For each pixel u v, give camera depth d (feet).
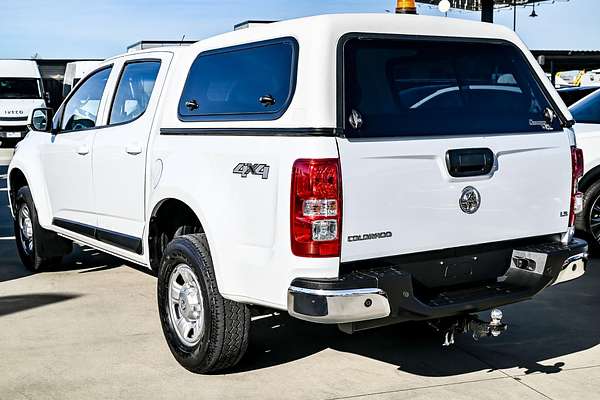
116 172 17.16
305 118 11.78
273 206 12.09
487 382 14.28
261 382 14.24
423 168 12.48
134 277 22.18
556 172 14.24
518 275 13.80
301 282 11.76
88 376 14.55
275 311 14.94
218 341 13.71
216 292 13.60
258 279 12.51
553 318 18.26
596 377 14.55
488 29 14.11
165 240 16.24
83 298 19.93
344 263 11.87
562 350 16.06
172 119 15.14
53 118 21.02
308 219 11.58
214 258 13.34
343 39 12.23
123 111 17.66
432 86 13.10
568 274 14.10
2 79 72.23
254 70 13.21
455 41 13.57
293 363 15.25
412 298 12.17
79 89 20.10
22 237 23.12
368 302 11.69
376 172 11.98
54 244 22.11
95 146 18.06
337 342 16.52
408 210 12.35
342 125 11.81
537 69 14.60
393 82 12.62
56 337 16.81
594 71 61.77
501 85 13.98
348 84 12.10
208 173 13.55
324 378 14.47
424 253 12.82
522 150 13.71
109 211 17.76
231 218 12.94
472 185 13.03
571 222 14.64
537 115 14.23
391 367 15.06
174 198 14.52
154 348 16.07
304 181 11.57
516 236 13.79
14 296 20.17
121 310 18.81
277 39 12.85
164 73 15.94
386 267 12.32
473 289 13.43
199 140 13.97
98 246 18.85
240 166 12.75
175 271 14.73
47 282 21.66
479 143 13.14
